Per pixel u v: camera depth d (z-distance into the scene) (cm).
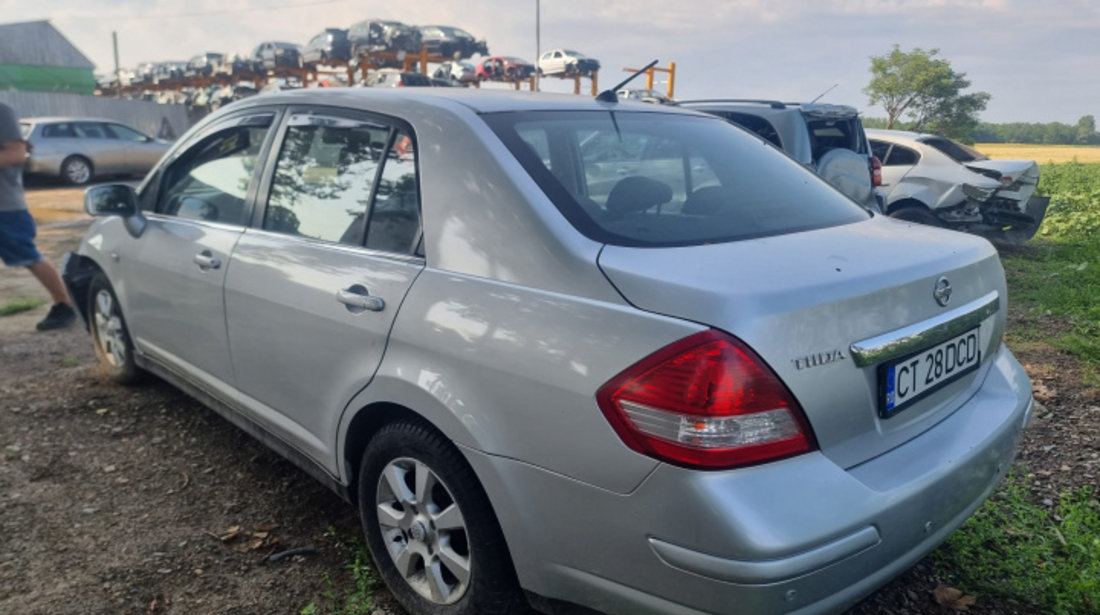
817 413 180
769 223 244
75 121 1828
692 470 171
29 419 400
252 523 304
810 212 262
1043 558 274
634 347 180
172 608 252
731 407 170
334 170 277
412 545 239
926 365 212
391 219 250
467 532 217
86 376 464
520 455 198
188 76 4153
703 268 191
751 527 165
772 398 173
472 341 209
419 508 234
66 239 1014
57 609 249
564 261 202
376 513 253
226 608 252
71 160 1794
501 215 218
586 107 278
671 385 173
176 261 339
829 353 183
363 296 242
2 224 534
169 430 389
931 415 218
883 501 182
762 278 185
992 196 889
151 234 365
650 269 191
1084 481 331
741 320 173
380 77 2020
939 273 216
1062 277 752
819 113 777
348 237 262
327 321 254
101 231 420
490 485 205
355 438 259
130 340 414
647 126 281
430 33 2805
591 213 218
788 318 177
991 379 251
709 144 289
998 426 228
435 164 240
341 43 3008
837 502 175
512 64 2986
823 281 188
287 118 307
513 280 209
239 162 326
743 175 276
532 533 200
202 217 340
